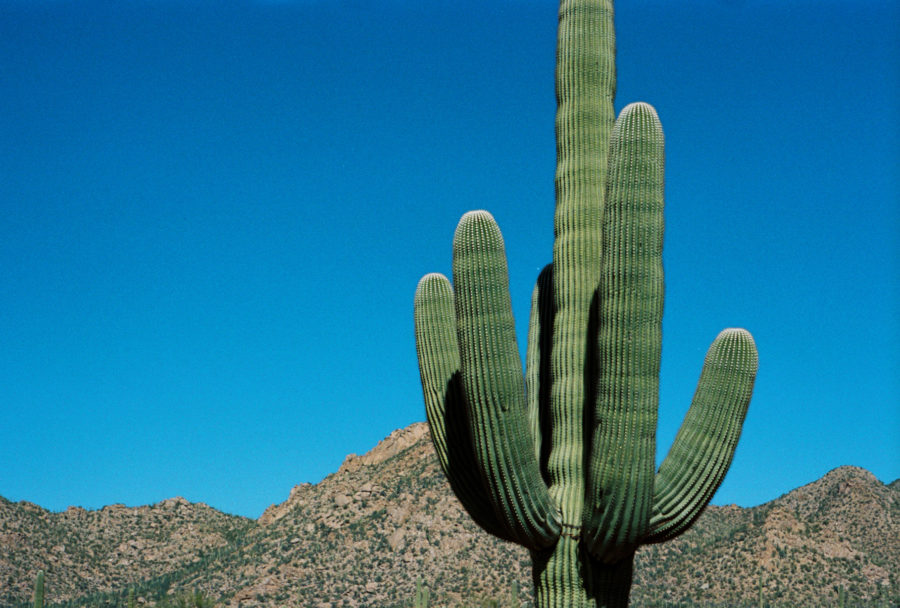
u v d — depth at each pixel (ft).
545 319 40.52
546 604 35.32
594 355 36.35
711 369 35.24
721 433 34.68
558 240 38.01
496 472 33.96
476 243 33.99
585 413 36.11
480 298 33.78
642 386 32.96
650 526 34.27
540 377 39.96
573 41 39.29
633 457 32.86
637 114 33.96
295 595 195.11
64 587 230.89
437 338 38.86
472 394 33.86
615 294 33.42
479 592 184.44
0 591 216.95
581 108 38.68
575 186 38.04
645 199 33.45
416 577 193.88
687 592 179.73
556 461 36.06
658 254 33.55
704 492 34.71
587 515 34.12
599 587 34.96
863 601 168.76
